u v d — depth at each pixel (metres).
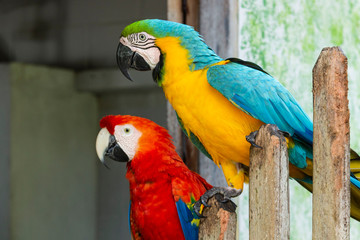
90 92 8.67
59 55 8.30
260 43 3.20
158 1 7.57
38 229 8.05
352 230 3.66
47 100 8.19
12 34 8.38
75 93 8.50
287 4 3.33
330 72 1.73
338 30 3.60
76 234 8.55
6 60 8.39
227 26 2.98
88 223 8.70
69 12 8.18
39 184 8.09
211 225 1.99
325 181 1.74
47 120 8.20
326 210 1.74
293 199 3.38
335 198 1.73
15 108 7.80
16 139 7.80
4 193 7.74
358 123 3.71
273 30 3.26
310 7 3.45
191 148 3.08
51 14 8.24
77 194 8.59
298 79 3.37
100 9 7.99
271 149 1.78
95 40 8.09
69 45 8.23
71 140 8.52
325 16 3.53
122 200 8.60
